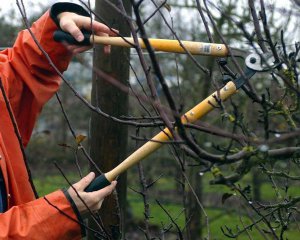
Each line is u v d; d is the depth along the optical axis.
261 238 5.62
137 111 6.19
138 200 9.03
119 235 2.47
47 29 2.27
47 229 2.00
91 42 2.10
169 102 1.53
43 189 9.16
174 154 2.67
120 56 2.71
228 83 1.86
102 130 2.75
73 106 9.66
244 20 5.26
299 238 5.01
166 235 5.42
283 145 2.32
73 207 2.02
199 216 6.24
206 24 1.95
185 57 7.03
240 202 2.36
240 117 1.78
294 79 1.88
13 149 2.31
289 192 5.44
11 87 2.37
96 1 2.67
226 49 1.91
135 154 1.99
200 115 1.86
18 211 2.04
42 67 2.33
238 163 1.60
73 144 9.23
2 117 2.31
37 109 2.42
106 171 2.76
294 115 1.90
